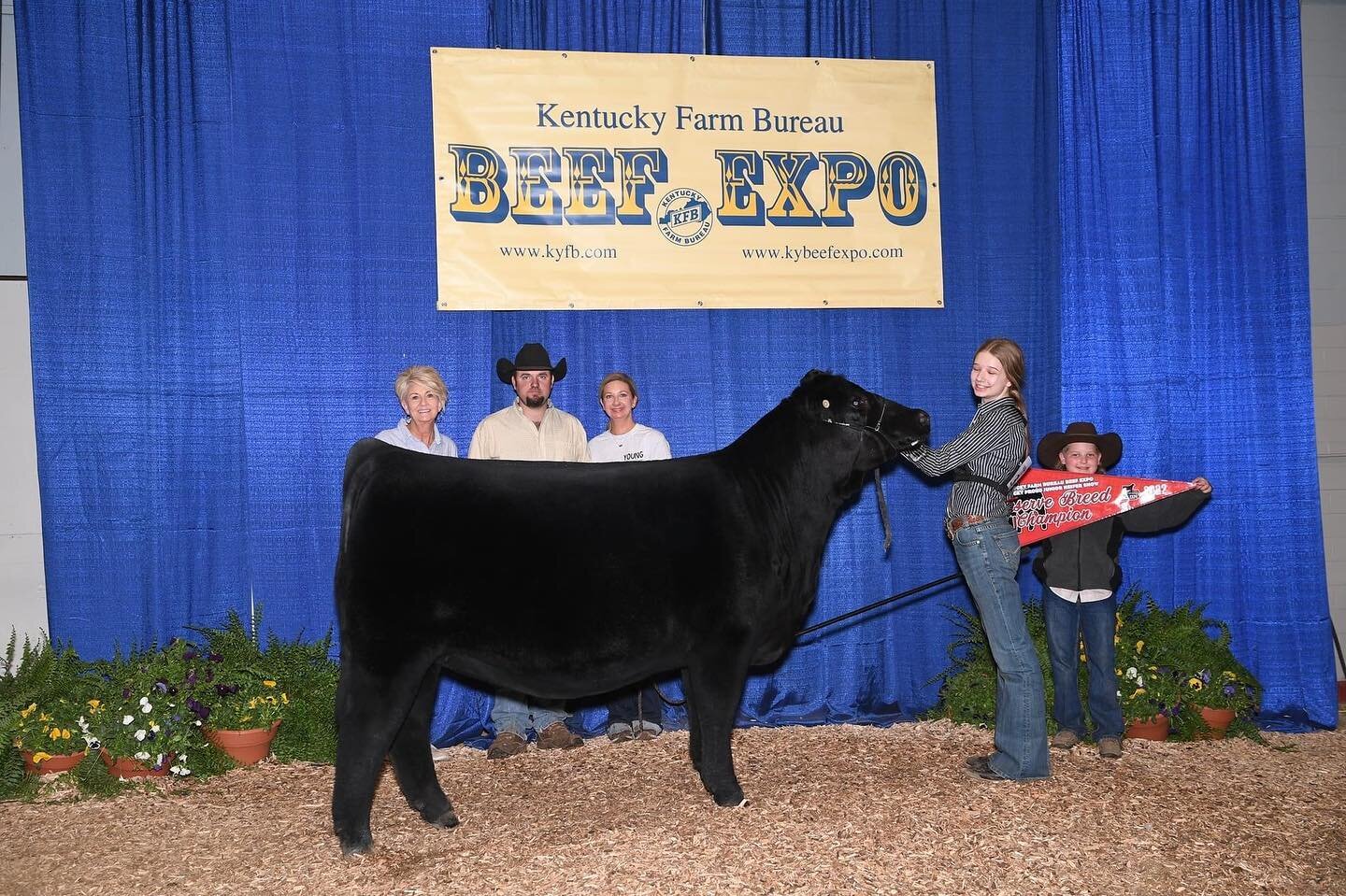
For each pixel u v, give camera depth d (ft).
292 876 10.59
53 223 15.14
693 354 16.87
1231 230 17.66
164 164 15.51
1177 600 17.71
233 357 15.79
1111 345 17.70
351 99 15.88
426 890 10.19
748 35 16.90
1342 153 18.98
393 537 10.78
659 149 16.52
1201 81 17.71
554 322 16.52
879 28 17.21
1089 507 14.49
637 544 11.48
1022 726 13.46
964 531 13.37
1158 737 15.69
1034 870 10.63
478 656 11.06
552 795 13.21
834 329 17.29
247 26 15.53
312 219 15.81
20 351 16.03
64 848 11.51
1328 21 19.02
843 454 12.78
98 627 15.33
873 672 17.44
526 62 16.15
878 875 10.48
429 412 14.88
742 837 11.51
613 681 11.68
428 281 16.15
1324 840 11.53
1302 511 17.40
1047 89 17.51
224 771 14.21
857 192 17.08
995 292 17.60
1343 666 18.11
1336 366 19.01
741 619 11.88
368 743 10.72
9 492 15.98
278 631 15.81
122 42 15.37
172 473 15.56
